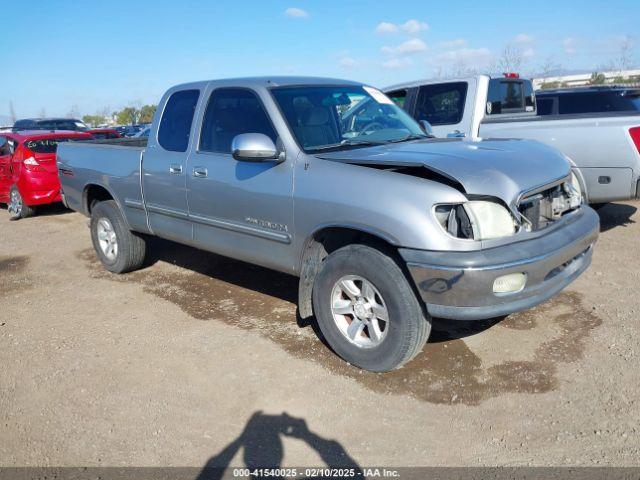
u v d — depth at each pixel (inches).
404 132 189.3
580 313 180.2
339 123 177.8
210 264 253.3
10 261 279.7
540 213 146.7
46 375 157.5
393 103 207.2
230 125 179.8
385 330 143.6
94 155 239.3
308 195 152.2
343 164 148.9
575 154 253.4
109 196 249.4
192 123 192.5
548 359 152.3
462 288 128.2
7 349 175.0
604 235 270.7
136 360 163.9
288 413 134.4
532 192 138.2
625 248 246.8
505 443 119.7
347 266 146.3
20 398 146.2
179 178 194.2
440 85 316.8
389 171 141.8
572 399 133.6
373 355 146.6
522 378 143.7
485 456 116.1
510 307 131.9
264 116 169.6
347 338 152.4
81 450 124.1
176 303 207.8
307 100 175.6
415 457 117.0
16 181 383.2
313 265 160.1
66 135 394.0
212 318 192.1
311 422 130.6
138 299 214.1
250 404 138.9
